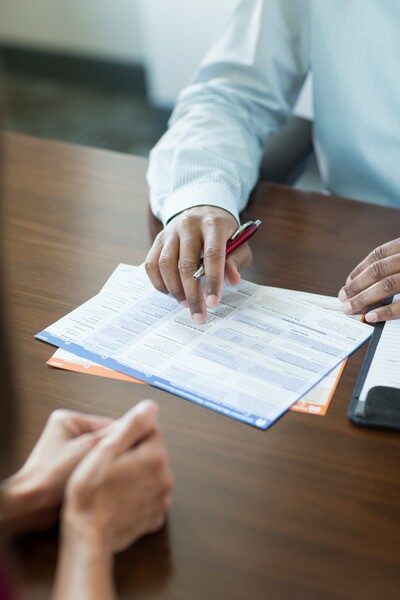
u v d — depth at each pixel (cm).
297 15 139
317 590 66
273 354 91
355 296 100
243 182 123
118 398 85
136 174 131
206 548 69
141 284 104
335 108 142
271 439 80
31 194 125
